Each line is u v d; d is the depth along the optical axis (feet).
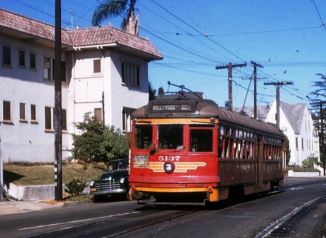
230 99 159.84
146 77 142.31
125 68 133.08
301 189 116.06
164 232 44.70
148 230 45.88
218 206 68.64
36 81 116.78
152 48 140.36
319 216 58.08
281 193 100.99
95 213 62.44
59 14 81.76
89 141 117.91
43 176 96.89
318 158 299.38
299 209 65.77
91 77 127.85
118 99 129.18
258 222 51.88
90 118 121.49
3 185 81.76
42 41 116.06
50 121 120.47
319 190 111.86
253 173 80.12
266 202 76.89
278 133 101.71
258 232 45.29
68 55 129.80
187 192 61.26
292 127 288.30
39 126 116.37
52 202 78.74
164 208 65.87
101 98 126.62
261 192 90.89
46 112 119.34
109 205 75.25
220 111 65.05
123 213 60.59
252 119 84.28
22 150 109.60
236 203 74.54
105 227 48.26
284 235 43.98
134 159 63.05
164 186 60.95
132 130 63.82
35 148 113.29
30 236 43.83
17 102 110.63
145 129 62.95
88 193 91.66
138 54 136.05
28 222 55.26
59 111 81.25
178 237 42.11
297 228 48.32
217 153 61.87
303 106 308.81
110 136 119.55
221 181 62.95
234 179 69.05
